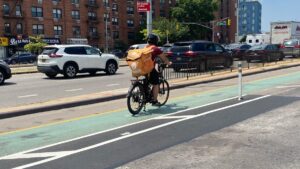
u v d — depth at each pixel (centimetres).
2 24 6569
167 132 820
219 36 10981
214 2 10506
